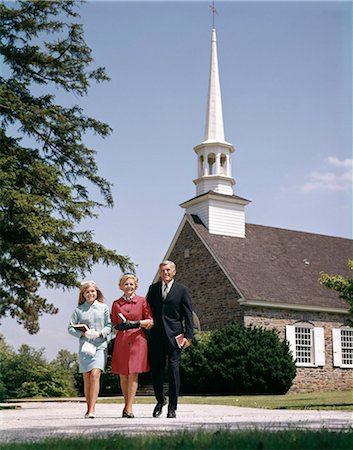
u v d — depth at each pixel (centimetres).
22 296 1808
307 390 2664
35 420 871
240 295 2628
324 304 2802
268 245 3147
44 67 2038
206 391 2408
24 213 1691
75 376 3019
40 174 1822
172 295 877
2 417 980
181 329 880
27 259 1741
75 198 1941
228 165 3206
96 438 505
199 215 3098
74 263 1770
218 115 3281
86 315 883
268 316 2653
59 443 480
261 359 2373
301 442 466
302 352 2728
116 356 892
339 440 474
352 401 1530
